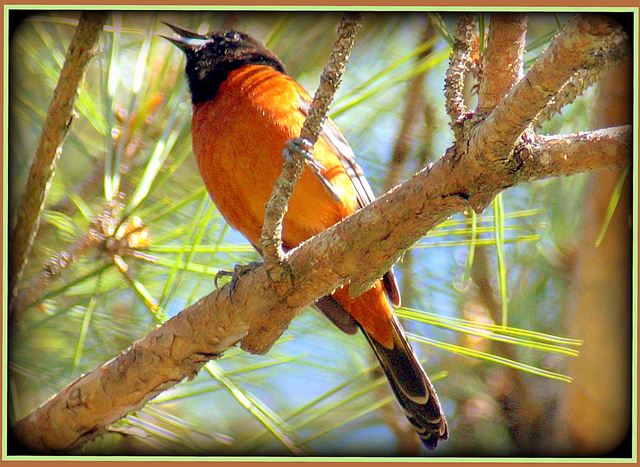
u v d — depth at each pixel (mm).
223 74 8531
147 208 8328
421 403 8672
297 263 6879
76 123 9250
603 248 9203
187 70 8906
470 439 10039
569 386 9391
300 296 7023
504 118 5641
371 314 8414
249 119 8023
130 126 8453
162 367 7367
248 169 8102
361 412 8523
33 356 8531
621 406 9188
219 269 8398
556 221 9797
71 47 6770
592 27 4988
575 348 9352
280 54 9891
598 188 9164
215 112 8180
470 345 10211
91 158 9039
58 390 8625
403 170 10422
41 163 7066
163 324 7430
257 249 8711
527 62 7672
